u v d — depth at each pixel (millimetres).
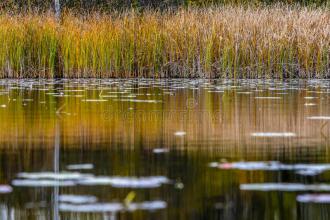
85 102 20328
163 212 7793
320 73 32406
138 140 12672
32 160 10703
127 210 7863
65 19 35688
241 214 7734
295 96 21969
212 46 33156
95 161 10578
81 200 8281
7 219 7664
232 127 14484
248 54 32812
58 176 9492
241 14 33844
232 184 9016
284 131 13828
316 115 16625
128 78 33188
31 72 34031
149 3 49156
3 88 25891
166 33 33844
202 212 7820
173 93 23453
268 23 33250
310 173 9641
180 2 48938
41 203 8172
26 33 33938
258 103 19766
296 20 33281
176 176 9477
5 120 15805
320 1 44562
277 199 8336
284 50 32656
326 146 11883
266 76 32781
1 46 33656
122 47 33875
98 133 13672
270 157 10875
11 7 42000
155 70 33875
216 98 21500
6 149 11742
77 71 34000
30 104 19719
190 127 14555
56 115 16844
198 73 33375
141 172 9742
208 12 35750
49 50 33906
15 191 8734
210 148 11758
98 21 35375
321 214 7801
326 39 32438
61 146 12031
